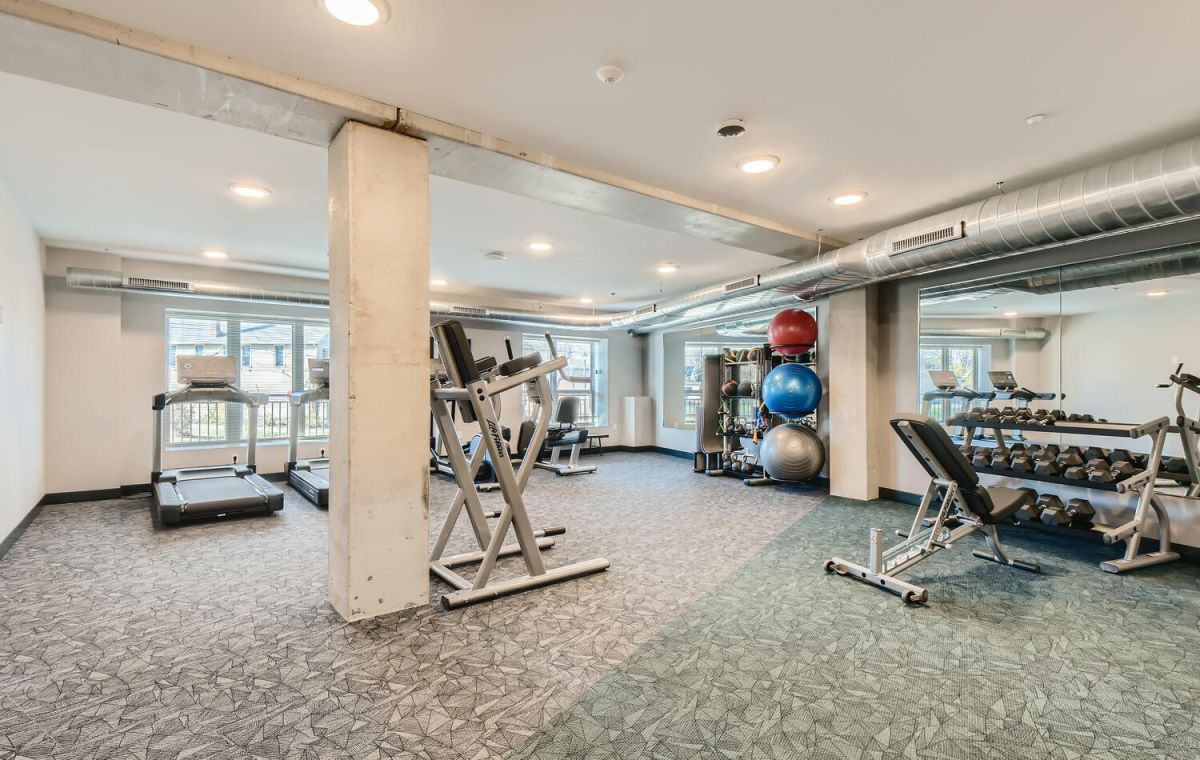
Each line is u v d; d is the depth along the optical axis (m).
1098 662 2.44
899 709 2.09
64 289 5.64
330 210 2.84
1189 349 3.72
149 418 6.29
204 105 2.51
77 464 5.73
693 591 3.26
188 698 2.13
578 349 10.25
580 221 4.71
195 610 2.95
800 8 2.00
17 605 3.03
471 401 3.27
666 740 1.90
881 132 2.97
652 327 10.05
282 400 7.32
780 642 2.62
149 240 5.27
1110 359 4.10
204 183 3.80
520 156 3.11
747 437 7.57
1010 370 4.70
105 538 4.38
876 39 2.18
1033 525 4.04
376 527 2.74
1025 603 3.09
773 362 7.38
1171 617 2.90
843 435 6.02
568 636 2.67
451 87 2.53
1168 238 3.79
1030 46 2.21
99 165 3.49
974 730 1.97
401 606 2.84
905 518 5.07
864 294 5.78
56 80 2.28
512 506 3.27
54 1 1.91
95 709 2.06
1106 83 2.48
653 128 2.94
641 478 7.40
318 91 2.47
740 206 4.12
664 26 2.10
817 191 3.83
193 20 2.03
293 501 5.81
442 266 6.46
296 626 2.73
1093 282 4.19
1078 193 3.09
